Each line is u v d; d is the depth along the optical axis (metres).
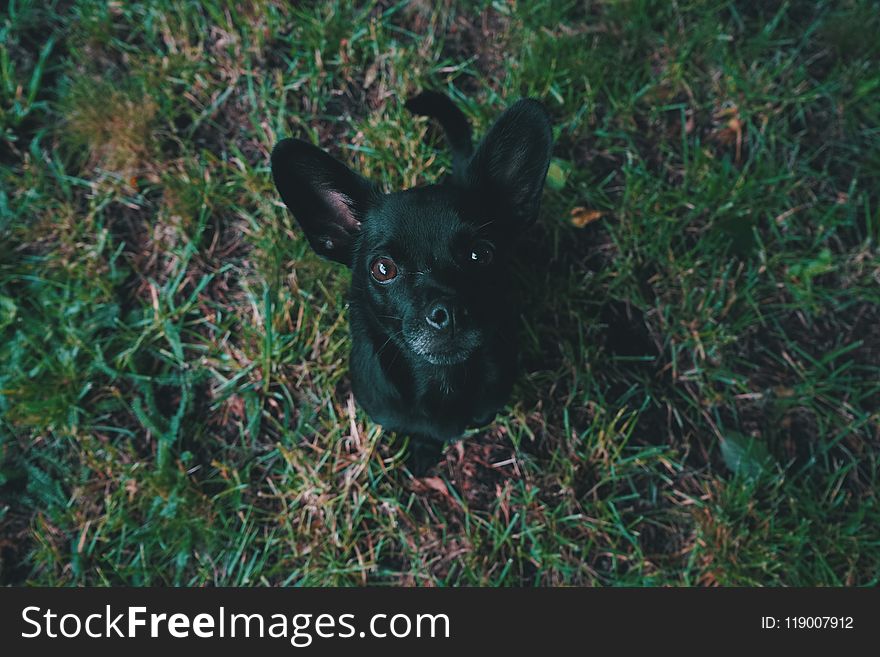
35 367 0.61
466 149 0.59
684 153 0.65
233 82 0.66
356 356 0.54
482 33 0.68
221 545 0.60
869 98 0.67
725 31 0.69
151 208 0.65
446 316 0.47
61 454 0.61
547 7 0.67
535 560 0.60
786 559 0.60
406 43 0.68
